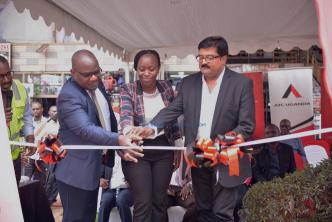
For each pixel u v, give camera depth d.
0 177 1.56
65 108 2.57
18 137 3.40
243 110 2.63
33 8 3.30
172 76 8.42
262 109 4.36
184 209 3.92
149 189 2.87
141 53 2.90
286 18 4.45
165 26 4.77
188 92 2.77
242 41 5.94
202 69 2.67
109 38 5.46
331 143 4.27
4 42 9.11
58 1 3.54
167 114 2.79
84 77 2.56
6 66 3.17
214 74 2.67
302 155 4.25
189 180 3.82
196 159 2.44
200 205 2.88
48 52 9.15
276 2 3.71
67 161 2.63
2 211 1.56
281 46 5.84
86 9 3.84
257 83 4.39
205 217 2.90
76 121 2.52
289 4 3.79
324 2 0.98
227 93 2.65
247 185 3.62
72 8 3.80
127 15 4.13
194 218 3.73
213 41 2.62
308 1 3.67
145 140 2.89
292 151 4.23
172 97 3.06
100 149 2.68
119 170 3.90
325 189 1.95
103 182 3.94
